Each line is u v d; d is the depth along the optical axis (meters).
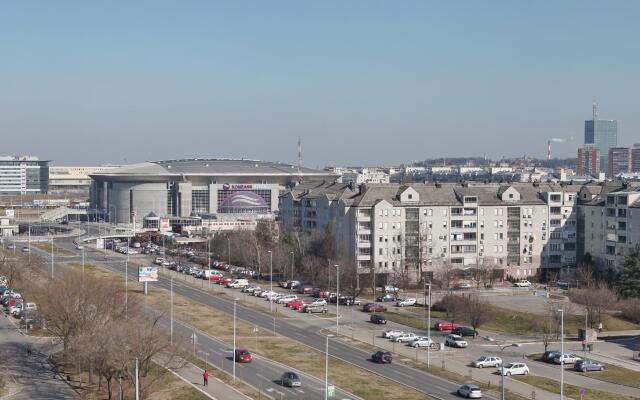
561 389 152.25
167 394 159.50
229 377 171.25
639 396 162.88
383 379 172.12
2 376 177.50
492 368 186.25
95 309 191.88
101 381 172.00
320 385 166.12
